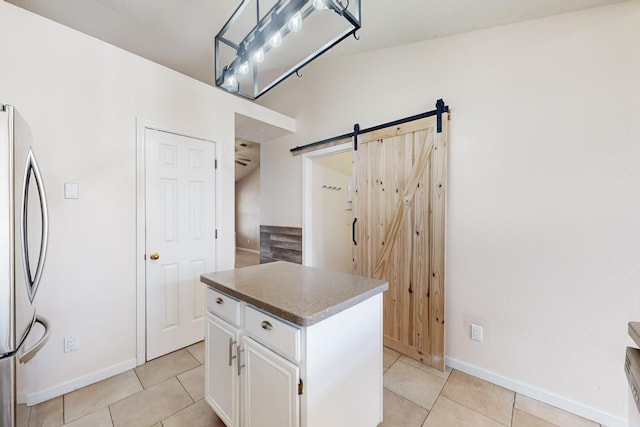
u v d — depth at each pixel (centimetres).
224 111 263
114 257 194
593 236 152
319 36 225
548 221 165
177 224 228
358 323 125
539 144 168
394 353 229
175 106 227
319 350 104
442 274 201
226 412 135
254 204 759
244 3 161
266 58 275
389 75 246
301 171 343
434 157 206
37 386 164
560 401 161
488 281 188
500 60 182
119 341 196
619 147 145
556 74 162
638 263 141
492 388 181
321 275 158
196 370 200
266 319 114
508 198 179
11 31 156
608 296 148
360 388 128
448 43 206
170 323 224
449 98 205
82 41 180
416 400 169
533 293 171
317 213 357
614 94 146
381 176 243
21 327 112
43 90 165
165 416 155
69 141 175
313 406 103
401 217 228
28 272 120
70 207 175
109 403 165
